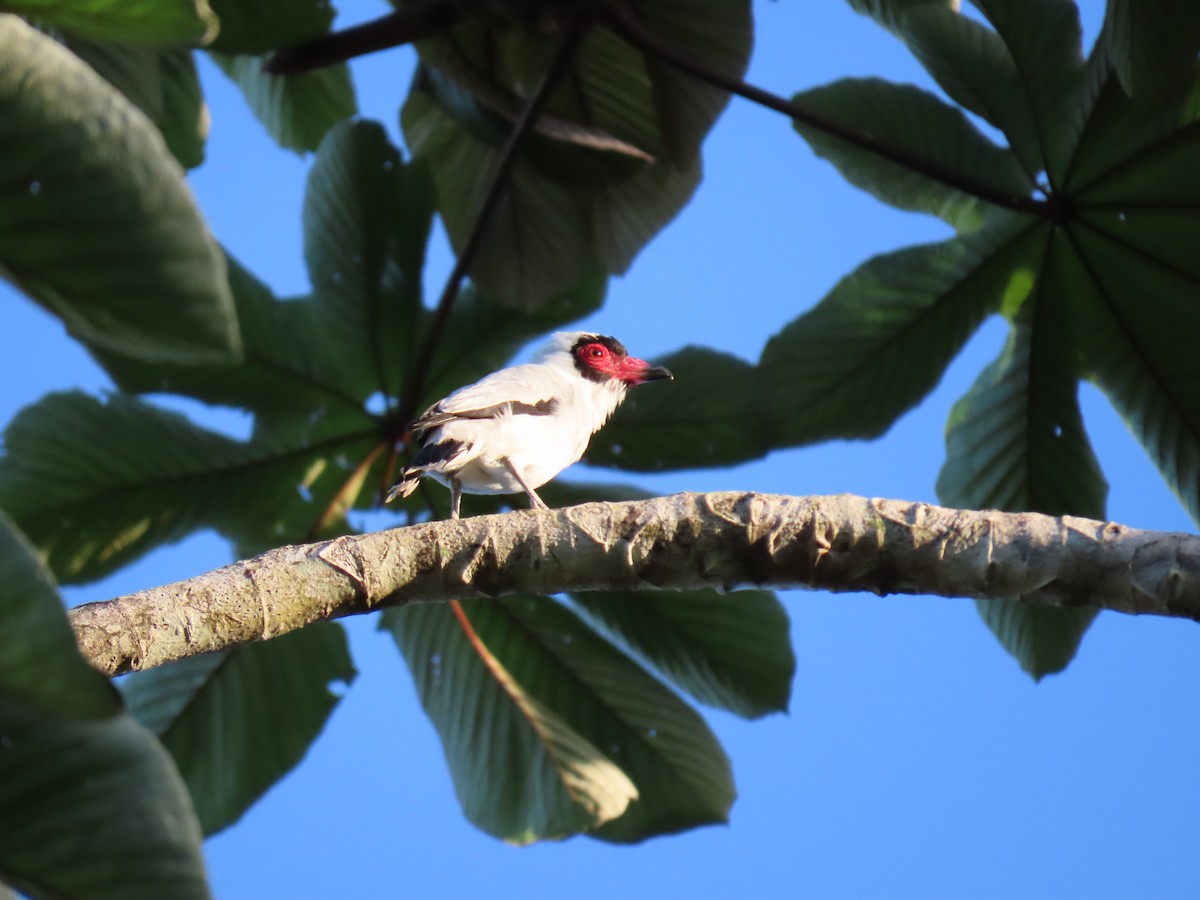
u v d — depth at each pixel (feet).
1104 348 31.27
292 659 31.04
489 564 21.47
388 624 31.55
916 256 31.53
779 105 30.83
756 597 30.58
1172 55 26.11
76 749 13.16
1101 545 19.26
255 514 31.53
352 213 32.30
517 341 34.73
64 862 13.07
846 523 20.44
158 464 30.12
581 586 21.53
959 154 31.94
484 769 29.78
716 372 31.35
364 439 32.76
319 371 32.14
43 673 11.63
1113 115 30.32
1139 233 30.55
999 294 31.73
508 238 34.40
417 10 29.91
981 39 31.53
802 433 31.55
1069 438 31.19
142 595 20.52
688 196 34.71
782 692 30.66
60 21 15.81
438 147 35.94
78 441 29.60
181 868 13.19
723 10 32.53
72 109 11.64
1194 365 30.40
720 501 21.16
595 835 30.96
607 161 31.83
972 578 19.83
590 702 31.04
